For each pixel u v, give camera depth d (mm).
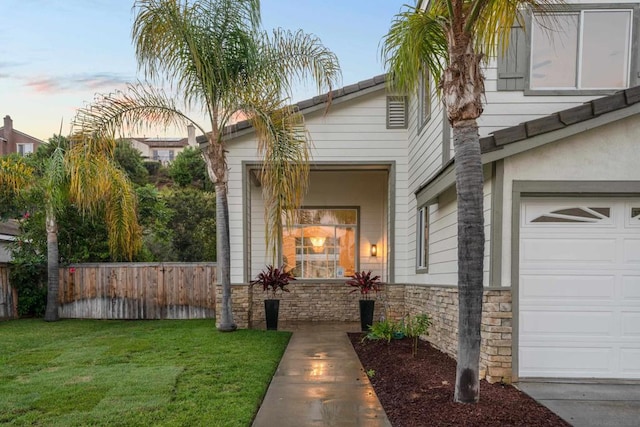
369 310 8625
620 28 5398
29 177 9562
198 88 7277
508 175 4707
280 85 7398
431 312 6852
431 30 4168
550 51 5469
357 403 4051
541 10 4188
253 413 3699
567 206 4812
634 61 5332
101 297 10156
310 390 4477
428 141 7238
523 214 4820
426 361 5508
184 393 4195
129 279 10172
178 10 6707
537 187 4676
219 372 4953
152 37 6723
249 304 8883
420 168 7895
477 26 3756
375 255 11359
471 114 3693
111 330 8188
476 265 3688
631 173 4660
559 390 4363
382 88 9031
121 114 7027
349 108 9180
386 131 9156
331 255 11422
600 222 4793
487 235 4855
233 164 8906
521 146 4531
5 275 9812
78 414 3631
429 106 7137
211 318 10055
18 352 6148
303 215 11430
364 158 9148
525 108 5410
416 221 8164
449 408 3697
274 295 10422
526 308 4773
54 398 4047
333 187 11414
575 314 4758
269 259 10984
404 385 4480
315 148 8766
